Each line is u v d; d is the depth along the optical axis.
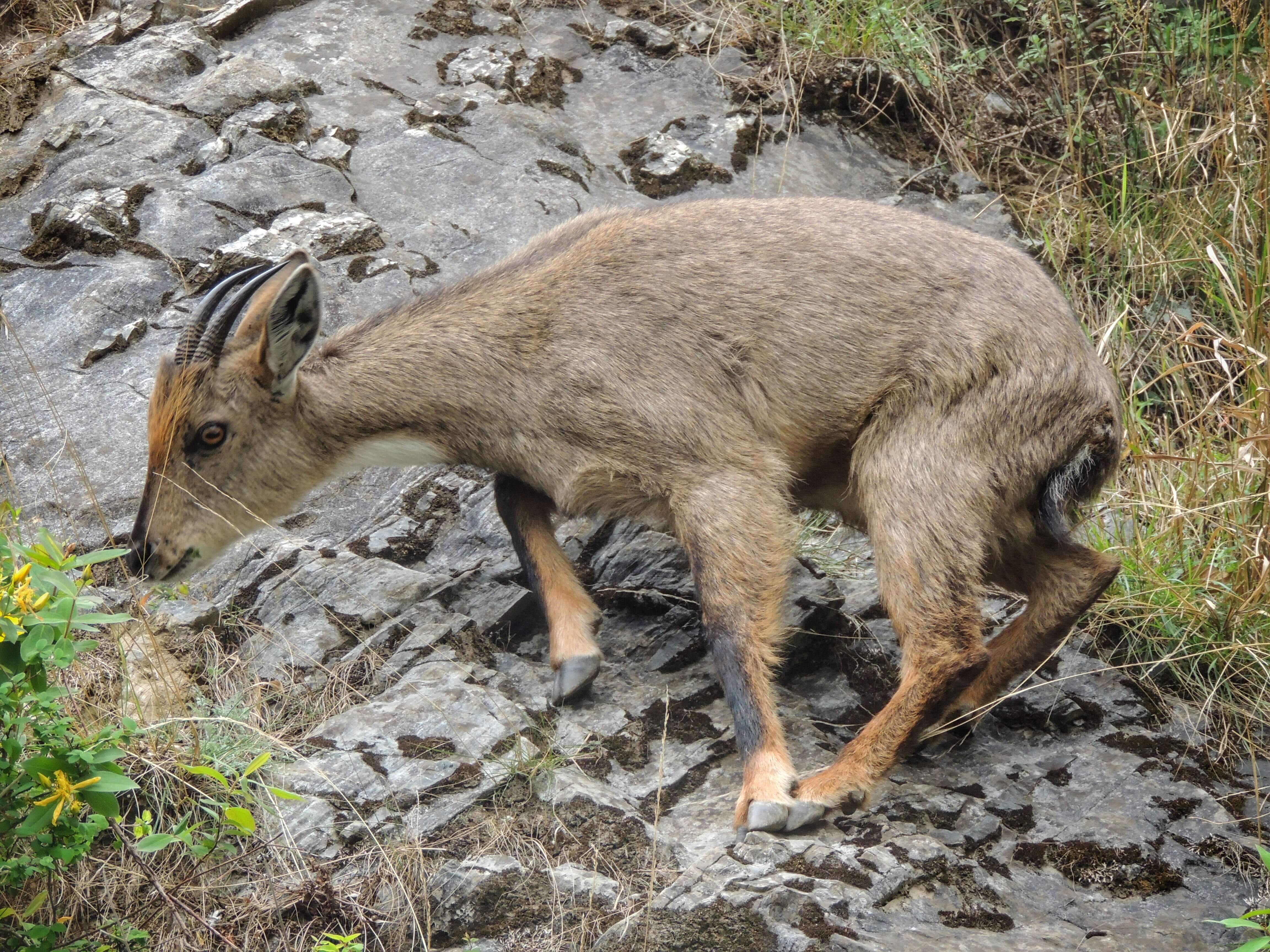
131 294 10.69
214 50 13.13
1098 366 8.07
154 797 7.02
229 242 11.16
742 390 7.95
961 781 7.97
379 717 7.65
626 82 13.57
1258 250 11.88
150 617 8.56
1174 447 10.83
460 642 8.52
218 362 7.97
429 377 8.12
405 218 11.68
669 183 12.48
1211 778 8.19
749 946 6.32
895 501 7.76
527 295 8.19
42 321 10.56
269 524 8.45
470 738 7.52
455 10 14.05
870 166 13.39
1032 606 8.35
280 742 7.29
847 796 7.36
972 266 7.99
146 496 8.06
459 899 6.60
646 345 7.94
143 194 11.49
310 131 12.37
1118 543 9.86
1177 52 13.81
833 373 7.93
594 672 8.12
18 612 5.97
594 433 7.93
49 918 6.52
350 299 10.75
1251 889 7.28
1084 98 14.23
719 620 7.64
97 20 13.66
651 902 6.45
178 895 6.50
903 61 14.23
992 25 15.68
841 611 9.04
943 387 7.76
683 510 7.82
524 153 12.35
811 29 14.06
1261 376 10.30
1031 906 7.05
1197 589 9.31
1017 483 7.76
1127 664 8.86
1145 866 7.38
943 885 6.99
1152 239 12.93
